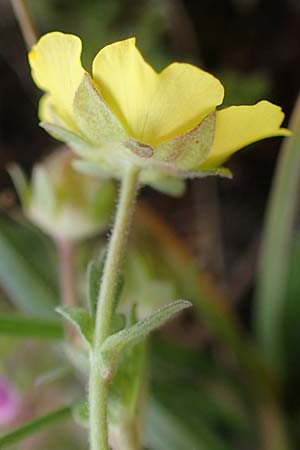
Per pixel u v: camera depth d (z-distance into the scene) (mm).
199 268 138
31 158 171
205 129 79
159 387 129
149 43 162
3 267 132
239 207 167
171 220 166
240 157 168
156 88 77
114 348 81
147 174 88
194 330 154
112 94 79
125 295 125
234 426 139
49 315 130
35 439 131
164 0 162
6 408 127
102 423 80
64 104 83
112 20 162
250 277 161
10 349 128
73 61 79
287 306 138
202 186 165
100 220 119
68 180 116
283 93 167
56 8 162
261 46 169
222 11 169
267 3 170
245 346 137
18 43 171
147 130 80
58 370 111
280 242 125
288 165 115
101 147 84
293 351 138
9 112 172
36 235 148
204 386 137
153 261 133
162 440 128
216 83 77
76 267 135
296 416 138
